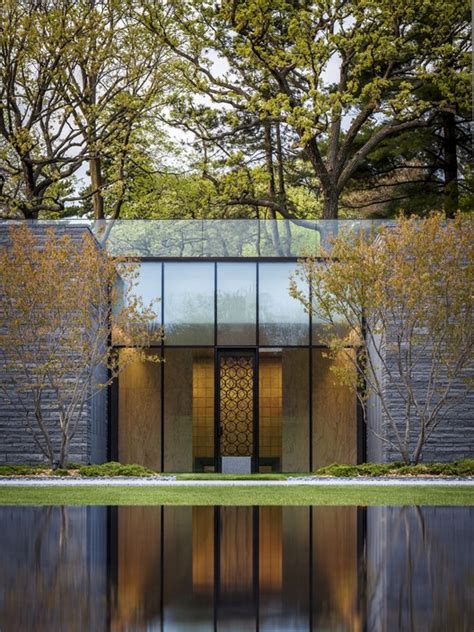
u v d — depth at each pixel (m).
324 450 22.83
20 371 20.98
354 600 5.38
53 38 28.31
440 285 19.78
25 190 31.03
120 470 19.59
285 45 30.34
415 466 19.55
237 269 23.05
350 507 12.71
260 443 22.88
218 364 22.92
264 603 5.30
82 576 6.31
